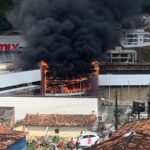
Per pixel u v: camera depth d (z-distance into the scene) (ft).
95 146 147.84
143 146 139.95
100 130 270.26
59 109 315.58
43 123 266.77
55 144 243.19
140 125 192.03
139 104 312.09
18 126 267.18
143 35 606.55
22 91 391.45
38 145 248.73
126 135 147.13
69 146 244.01
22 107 320.29
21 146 181.16
